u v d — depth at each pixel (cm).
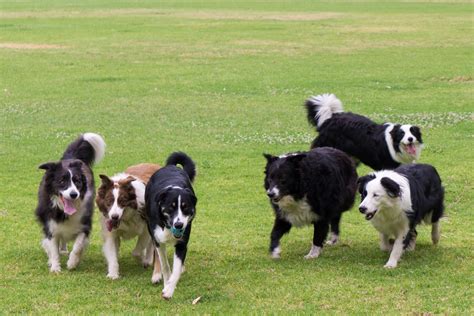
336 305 858
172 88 2672
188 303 869
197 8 6525
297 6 6750
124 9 6394
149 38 4278
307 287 919
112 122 2100
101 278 963
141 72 3053
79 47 3881
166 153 1734
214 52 3672
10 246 1105
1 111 2244
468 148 1783
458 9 6219
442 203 1102
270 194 1020
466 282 934
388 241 1084
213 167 1617
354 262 1030
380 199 996
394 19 5394
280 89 2641
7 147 1786
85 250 1043
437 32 4512
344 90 2600
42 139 1873
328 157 1073
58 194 976
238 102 2411
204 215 1280
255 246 1109
